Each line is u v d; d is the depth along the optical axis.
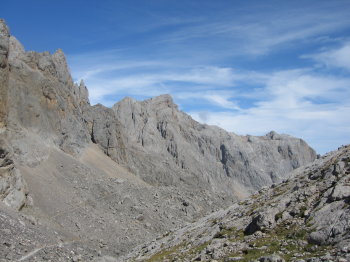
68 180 141.62
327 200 43.19
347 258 30.03
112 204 143.62
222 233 53.06
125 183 171.75
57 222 104.19
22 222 81.62
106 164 191.38
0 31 111.56
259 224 46.44
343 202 40.44
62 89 186.25
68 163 153.88
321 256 32.72
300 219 43.19
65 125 175.50
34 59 170.25
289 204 48.03
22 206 96.38
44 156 142.50
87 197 136.50
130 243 114.50
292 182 61.69
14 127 133.88
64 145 167.25
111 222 125.25
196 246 54.62
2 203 87.06
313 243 37.00
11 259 61.28
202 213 178.62
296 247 37.59
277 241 40.56
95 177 158.00
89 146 195.88
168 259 53.00
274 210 47.53
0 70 110.81
